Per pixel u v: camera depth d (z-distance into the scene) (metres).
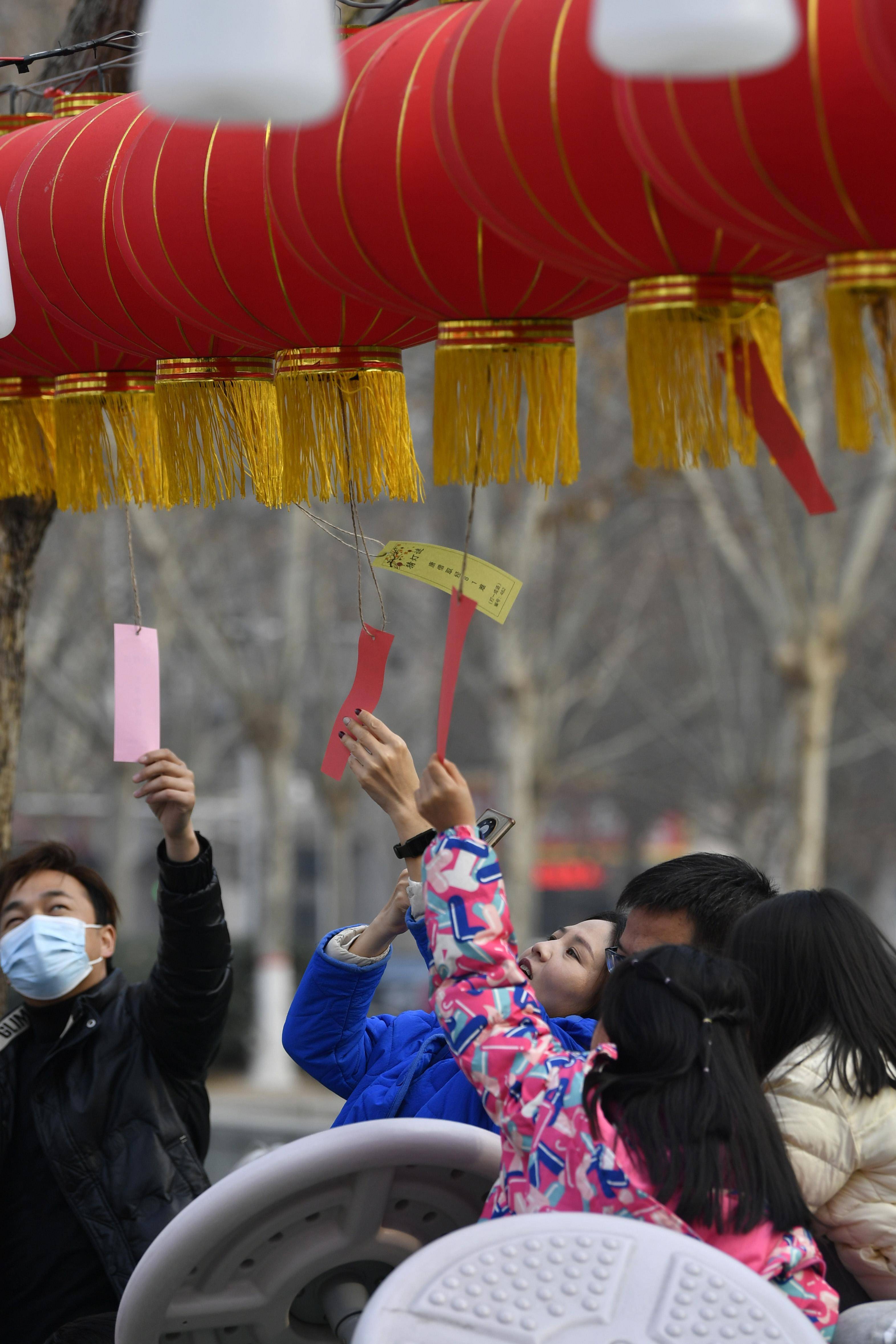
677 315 7.87
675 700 86.31
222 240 8.89
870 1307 8.02
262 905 98.12
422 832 9.49
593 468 54.25
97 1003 11.88
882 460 52.88
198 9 5.87
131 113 10.10
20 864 12.09
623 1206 7.10
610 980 7.89
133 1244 11.26
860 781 90.94
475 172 7.58
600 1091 7.31
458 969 7.82
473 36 7.57
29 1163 11.59
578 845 124.75
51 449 12.41
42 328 10.98
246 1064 72.38
